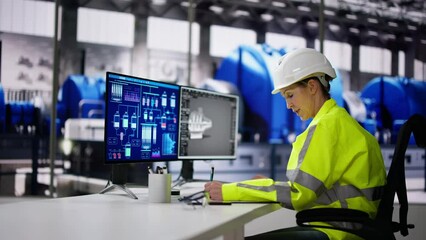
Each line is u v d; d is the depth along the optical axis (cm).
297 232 146
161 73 665
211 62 671
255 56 675
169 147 196
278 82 155
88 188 592
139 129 174
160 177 141
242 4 672
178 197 161
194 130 214
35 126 629
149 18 660
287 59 154
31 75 631
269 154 621
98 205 133
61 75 648
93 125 630
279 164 627
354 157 141
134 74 661
